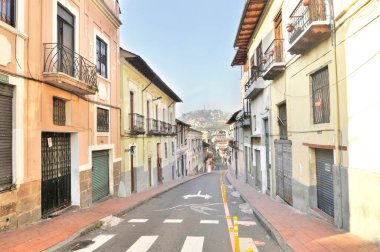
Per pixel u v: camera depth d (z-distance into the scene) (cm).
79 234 824
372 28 654
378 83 637
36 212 907
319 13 852
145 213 1202
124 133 1741
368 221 677
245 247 721
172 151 3416
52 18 996
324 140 899
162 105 2920
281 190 1399
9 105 809
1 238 738
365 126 687
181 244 739
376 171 650
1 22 758
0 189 761
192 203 1462
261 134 1789
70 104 1115
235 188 2152
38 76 914
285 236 761
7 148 798
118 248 711
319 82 956
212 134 11588
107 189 1512
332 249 642
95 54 1339
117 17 1579
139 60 1784
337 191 807
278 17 1391
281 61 1280
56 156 1068
